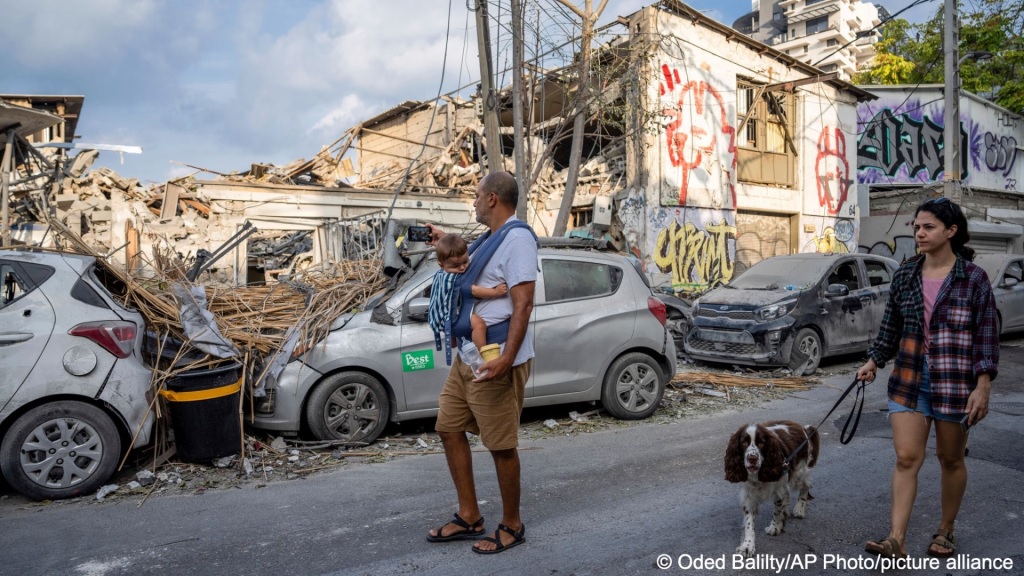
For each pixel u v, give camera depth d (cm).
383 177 2084
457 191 1811
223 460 564
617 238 1562
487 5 980
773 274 1117
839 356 1181
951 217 352
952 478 375
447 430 395
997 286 1321
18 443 484
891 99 2325
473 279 367
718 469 555
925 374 358
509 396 376
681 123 1541
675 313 1232
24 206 1488
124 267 633
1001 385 923
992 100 2856
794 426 421
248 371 610
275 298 707
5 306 498
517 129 1029
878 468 554
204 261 785
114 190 1566
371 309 656
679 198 1544
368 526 437
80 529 439
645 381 749
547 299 709
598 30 1142
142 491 513
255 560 387
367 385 633
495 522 440
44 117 1227
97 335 513
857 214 2050
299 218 1608
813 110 1897
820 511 456
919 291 361
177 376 550
